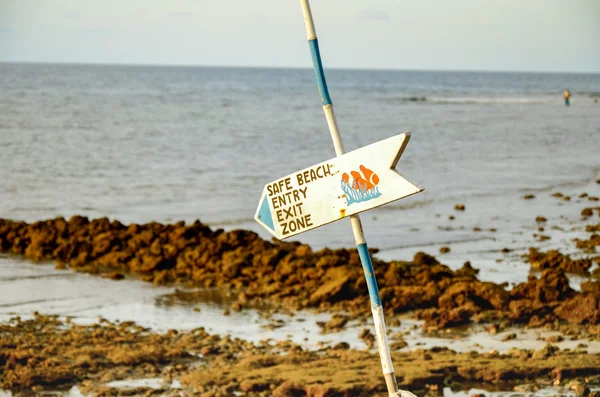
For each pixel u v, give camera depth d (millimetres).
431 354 12680
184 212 28922
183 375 11859
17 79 134000
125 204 30344
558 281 16281
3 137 50750
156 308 16062
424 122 76500
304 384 11195
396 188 5590
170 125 65312
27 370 11672
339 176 5809
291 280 17781
